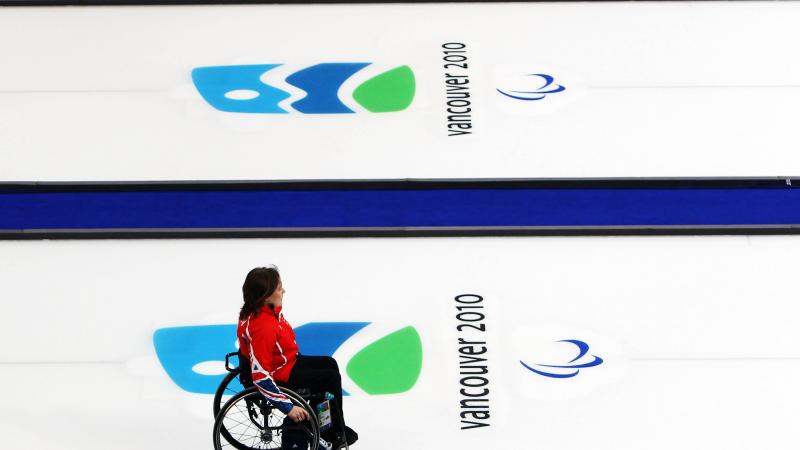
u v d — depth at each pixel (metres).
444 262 17.91
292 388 13.19
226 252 18.05
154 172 19.20
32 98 20.59
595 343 16.55
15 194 18.80
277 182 19.08
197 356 16.38
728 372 16.12
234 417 15.39
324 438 13.45
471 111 20.47
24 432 15.17
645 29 22.61
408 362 16.27
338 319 16.88
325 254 18.05
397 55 21.77
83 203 18.77
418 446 15.02
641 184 19.12
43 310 16.97
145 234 18.38
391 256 18.02
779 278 17.67
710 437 15.20
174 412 15.56
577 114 20.42
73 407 15.59
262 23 22.64
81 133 19.89
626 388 15.91
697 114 20.44
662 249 18.22
